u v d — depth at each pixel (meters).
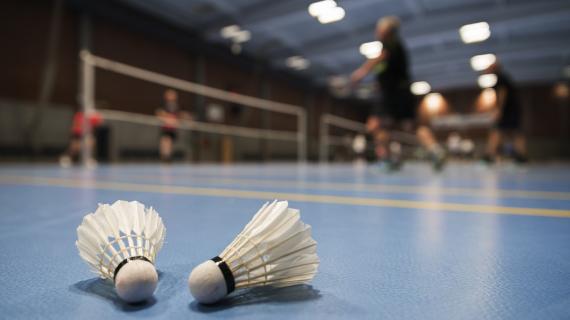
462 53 13.18
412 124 4.76
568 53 13.32
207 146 12.34
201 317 0.45
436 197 1.94
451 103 19.44
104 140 9.55
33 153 8.12
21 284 0.57
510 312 0.47
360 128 20.95
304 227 0.51
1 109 7.67
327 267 0.67
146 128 10.52
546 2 9.57
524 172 5.28
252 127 14.26
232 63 13.31
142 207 0.58
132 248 0.51
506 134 6.70
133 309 0.47
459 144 18.41
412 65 14.12
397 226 1.11
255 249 0.49
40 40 8.30
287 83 15.90
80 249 0.54
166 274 0.62
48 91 7.99
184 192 2.08
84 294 0.53
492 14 10.09
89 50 9.11
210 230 1.02
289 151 16.05
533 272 0.64
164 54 11.14
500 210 1.46
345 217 1.27
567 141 17.66
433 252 0.79
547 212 1.41
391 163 4.91
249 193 2.06
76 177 3.31
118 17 9.59
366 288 0.56
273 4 10.19
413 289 0.55
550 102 17.91
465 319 0.45
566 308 0.48
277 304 0.49
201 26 11.51
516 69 15.18
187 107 11.88
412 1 10.12
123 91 9.97
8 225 1.09
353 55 13.70
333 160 18.25
